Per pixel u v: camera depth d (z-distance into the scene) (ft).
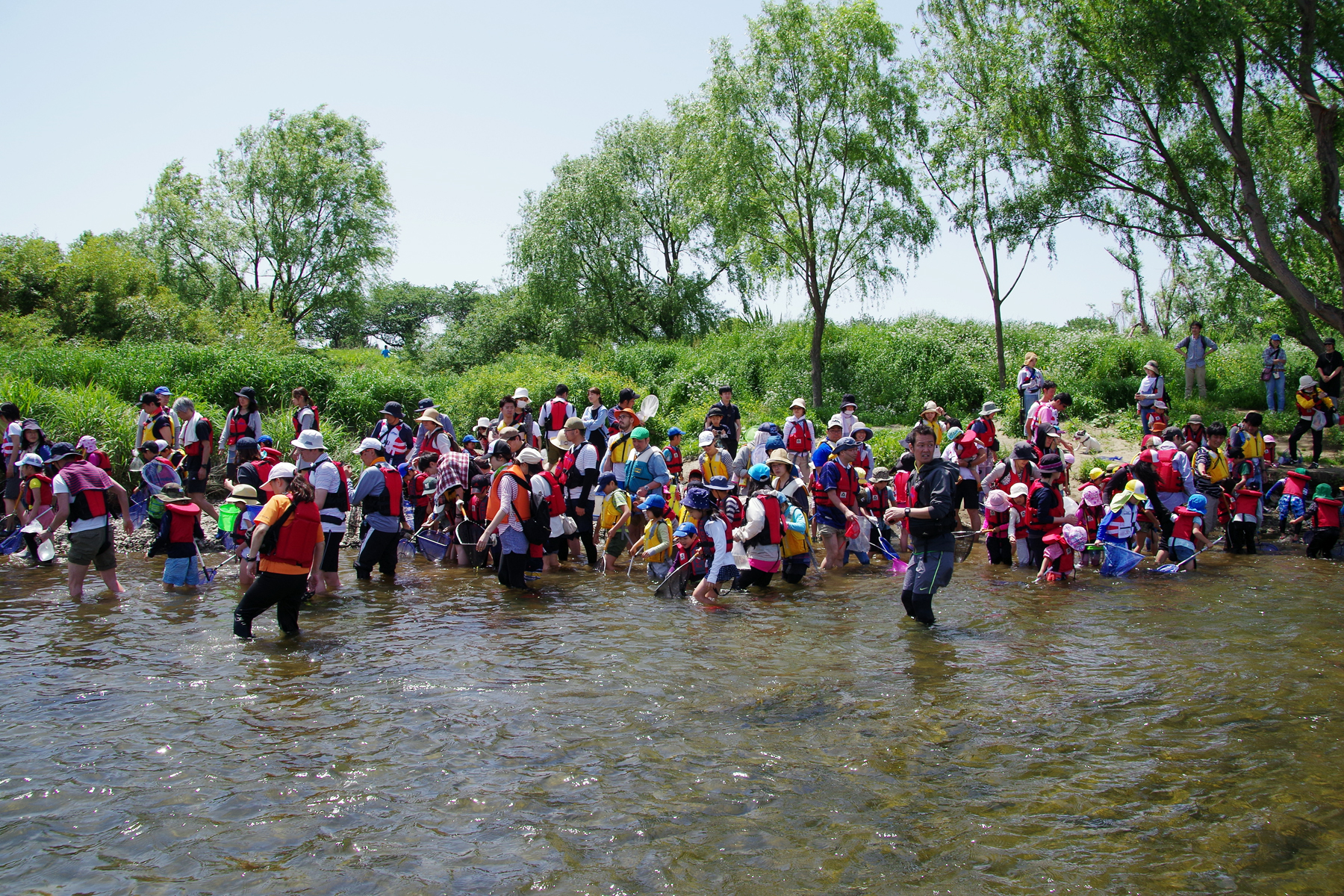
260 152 144.97
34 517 35.22
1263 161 58.95
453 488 35.58
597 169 126.72
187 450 39.88
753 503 29.96
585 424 41.81
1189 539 34.73
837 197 75.05
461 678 20.58
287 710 18.49
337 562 30.78
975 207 66.74
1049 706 18.58
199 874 12.17
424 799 14.44
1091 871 12.10
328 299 149.69
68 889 11.78
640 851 12.71
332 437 56.34
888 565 36.17
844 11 70.79
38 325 97.91
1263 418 59.52
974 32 62.49
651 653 22.65
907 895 11.53
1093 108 57.82
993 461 44.06
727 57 73.26
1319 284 67.56
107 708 18.57
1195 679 20.25
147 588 30.73
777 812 13.91
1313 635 24.13
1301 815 13.65
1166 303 108.37
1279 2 52.21
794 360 87.45
